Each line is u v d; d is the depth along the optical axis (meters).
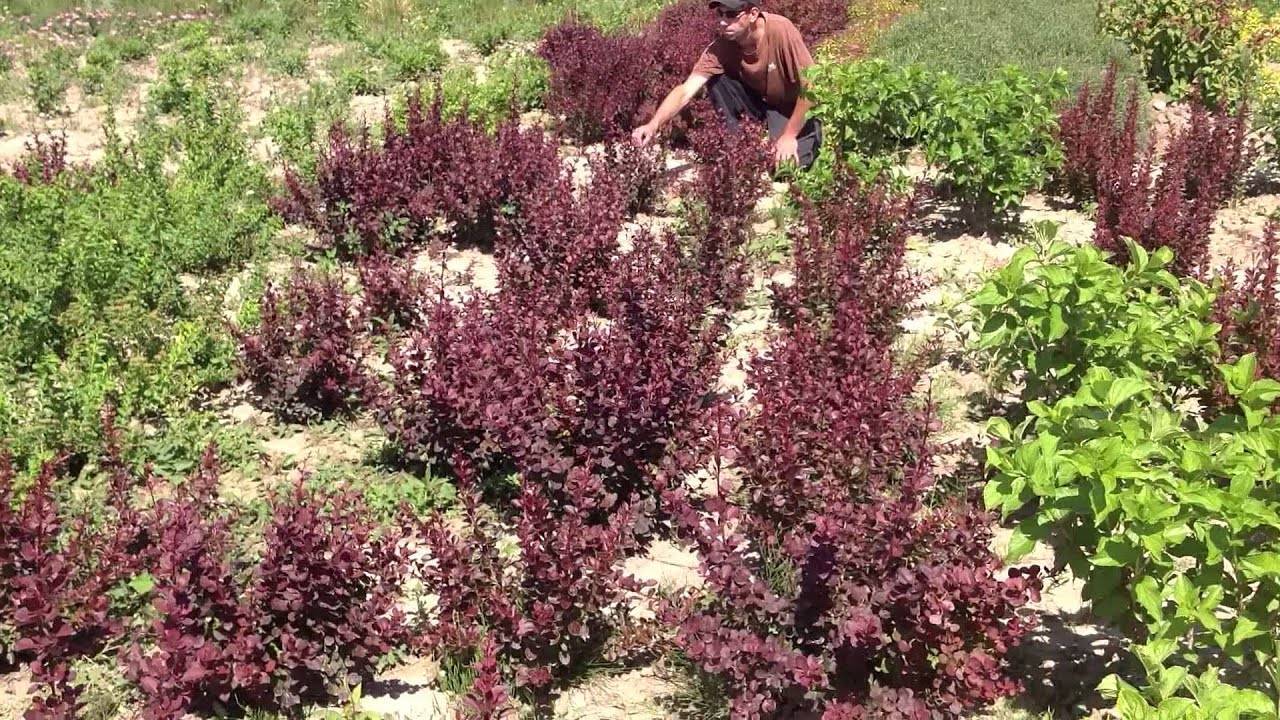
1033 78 11.02
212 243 8.43
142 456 5.80
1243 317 5.86
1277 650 3.62
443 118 11.35
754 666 3.94
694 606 4.37
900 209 8.40
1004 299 5.24
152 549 4.65
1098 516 3.61
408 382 5.80
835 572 4.03
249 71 14.86
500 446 5.43
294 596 4.13
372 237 8.48
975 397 6.28
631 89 11.48
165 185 9.31
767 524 4.71
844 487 4.97
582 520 4.52
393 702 4.20
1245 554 3.72
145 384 6.30
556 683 4.29
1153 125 10.94
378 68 15.27
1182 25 11.95
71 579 4.67
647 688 4.29
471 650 4.34
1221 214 9.06
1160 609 3.60
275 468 5.80
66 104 13.16
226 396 6.56
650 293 6.39
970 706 3.95
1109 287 5.02
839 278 6.97
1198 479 3.75
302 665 4.17
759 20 9.96
